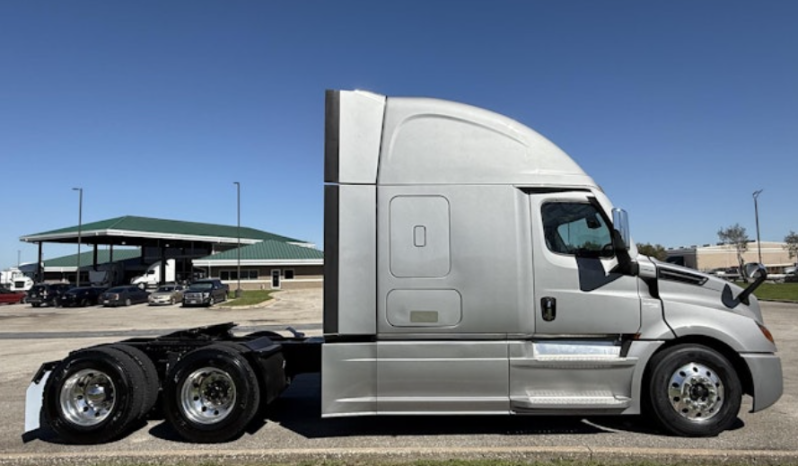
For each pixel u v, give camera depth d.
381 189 5.54
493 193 5.57
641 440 5.41
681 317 5.57
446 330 5.43
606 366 5.47
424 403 5.40
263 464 4.86
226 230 85.00
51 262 82.44
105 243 76.56
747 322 5.62
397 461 4.83
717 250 90.88
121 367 5.64
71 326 22.70
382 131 5.64
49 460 5.00
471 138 5.66
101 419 5.60
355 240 5.48
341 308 5.43
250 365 5.77
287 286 58.00
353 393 5.41
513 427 5.91
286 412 6.77
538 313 5.48
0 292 43.72
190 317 27.62
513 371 5.44
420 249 5.48
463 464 4.73
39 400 5.81
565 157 5.79
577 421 6.12
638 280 5.60
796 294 31.73
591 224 5.68
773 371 5.58
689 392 5.50
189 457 4.98
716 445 5.24
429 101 5.75
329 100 5.63
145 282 66.12
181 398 5.61
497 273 5.47
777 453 4.79
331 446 5.31
